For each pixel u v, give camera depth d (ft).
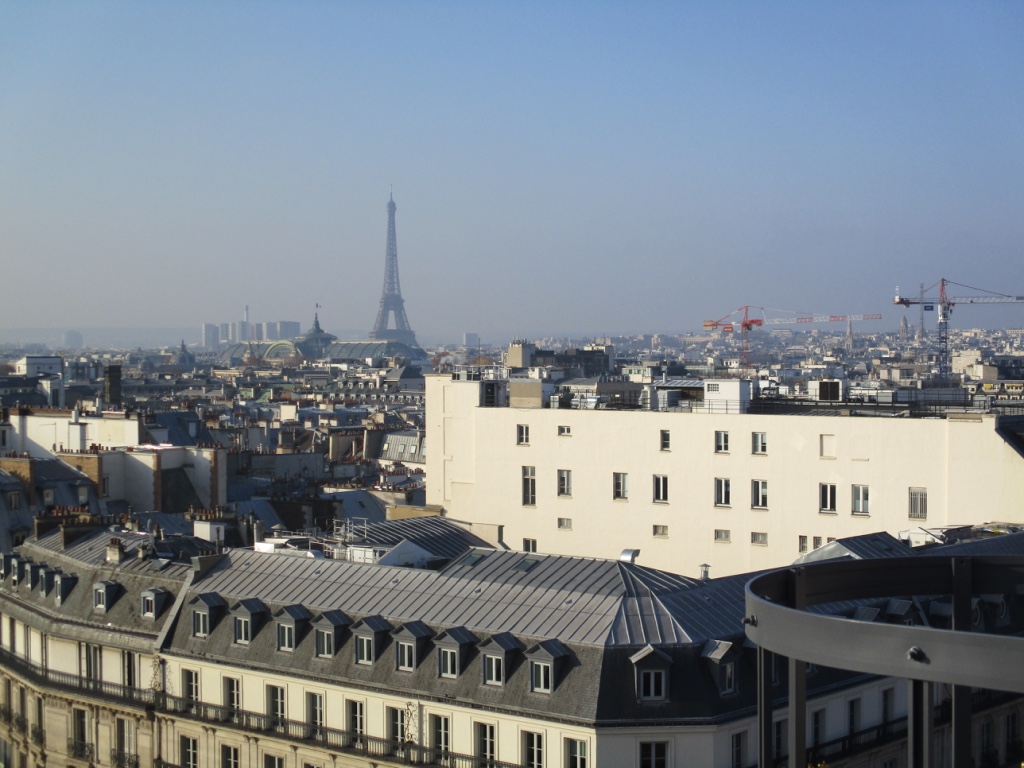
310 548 517.96
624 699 352.90
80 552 527.81
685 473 615.98
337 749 395.55
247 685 424.46
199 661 437.17
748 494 598.34
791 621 232.53
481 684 374.22
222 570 465.88
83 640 476.13
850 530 570.87
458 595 407.64
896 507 560.20
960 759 219.00
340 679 399.85
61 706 484.74
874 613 404.57
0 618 540.11
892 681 403.95
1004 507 537.24
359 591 426.10
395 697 386.93
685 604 384.27
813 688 377.91
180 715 437.99
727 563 602.44
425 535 570.05
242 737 419.95
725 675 358.84
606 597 382.63
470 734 371.76
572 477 651.66
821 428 579.07
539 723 358.02
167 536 553.64
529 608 389.19
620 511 635.25
